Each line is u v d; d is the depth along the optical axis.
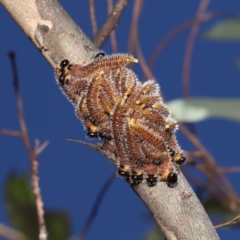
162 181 1.04
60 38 1.08
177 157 1.04
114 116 1.04
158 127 1.04
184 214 1.04
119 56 1.05
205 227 1.04
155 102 1.04
